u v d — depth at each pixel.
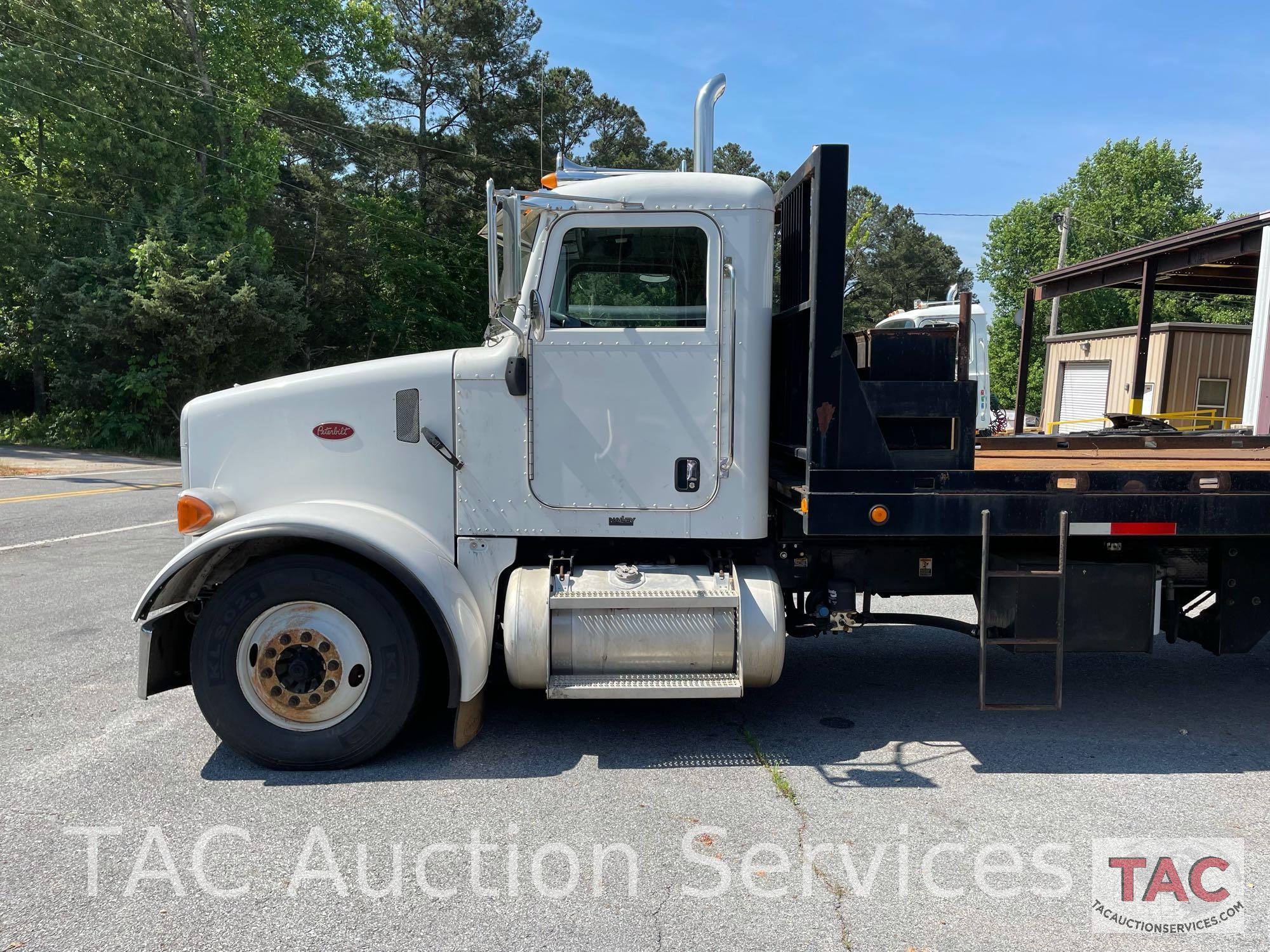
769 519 4.57
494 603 4.29
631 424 4.16
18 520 11.72
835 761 4.09
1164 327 14.25
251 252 25.47
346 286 34.56
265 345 25.38
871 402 4.07
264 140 28.44
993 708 4.11
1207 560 4.50
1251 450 5.66
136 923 2.77
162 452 23.58
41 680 5.24
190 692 5.04
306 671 3.90
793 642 6.29
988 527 4.08
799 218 4.52
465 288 35.44
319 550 4.05
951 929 2.76
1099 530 4.12
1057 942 2.70
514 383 4.10
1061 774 3.95
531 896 2.93
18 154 26.28
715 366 4.13
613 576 4.16
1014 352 38.91
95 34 24.62
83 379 23.95
